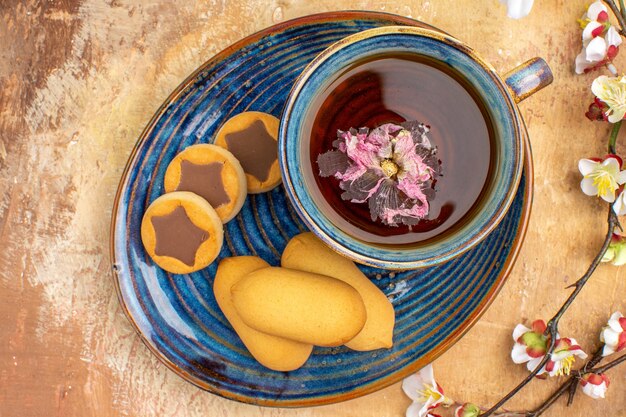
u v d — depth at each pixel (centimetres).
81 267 51
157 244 47
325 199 46
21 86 51
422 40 44
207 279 49
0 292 51
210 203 47
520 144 43
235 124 48
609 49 50
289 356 47
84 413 51
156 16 51
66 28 51
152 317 48
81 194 51
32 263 51
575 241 51
